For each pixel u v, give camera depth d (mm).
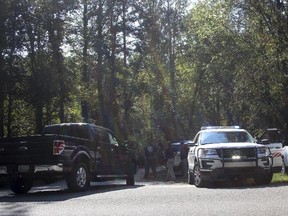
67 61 32844
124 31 38844
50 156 14750
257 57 28797
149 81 43438
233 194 12688
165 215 9578
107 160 17641
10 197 14266
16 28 26797
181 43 43438
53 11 28672
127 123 40812
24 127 30094
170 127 45188
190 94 46312
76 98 33781
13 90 26625
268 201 11125
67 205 11531
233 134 17438
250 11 29219
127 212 10109
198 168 16047
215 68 34938
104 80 38375
